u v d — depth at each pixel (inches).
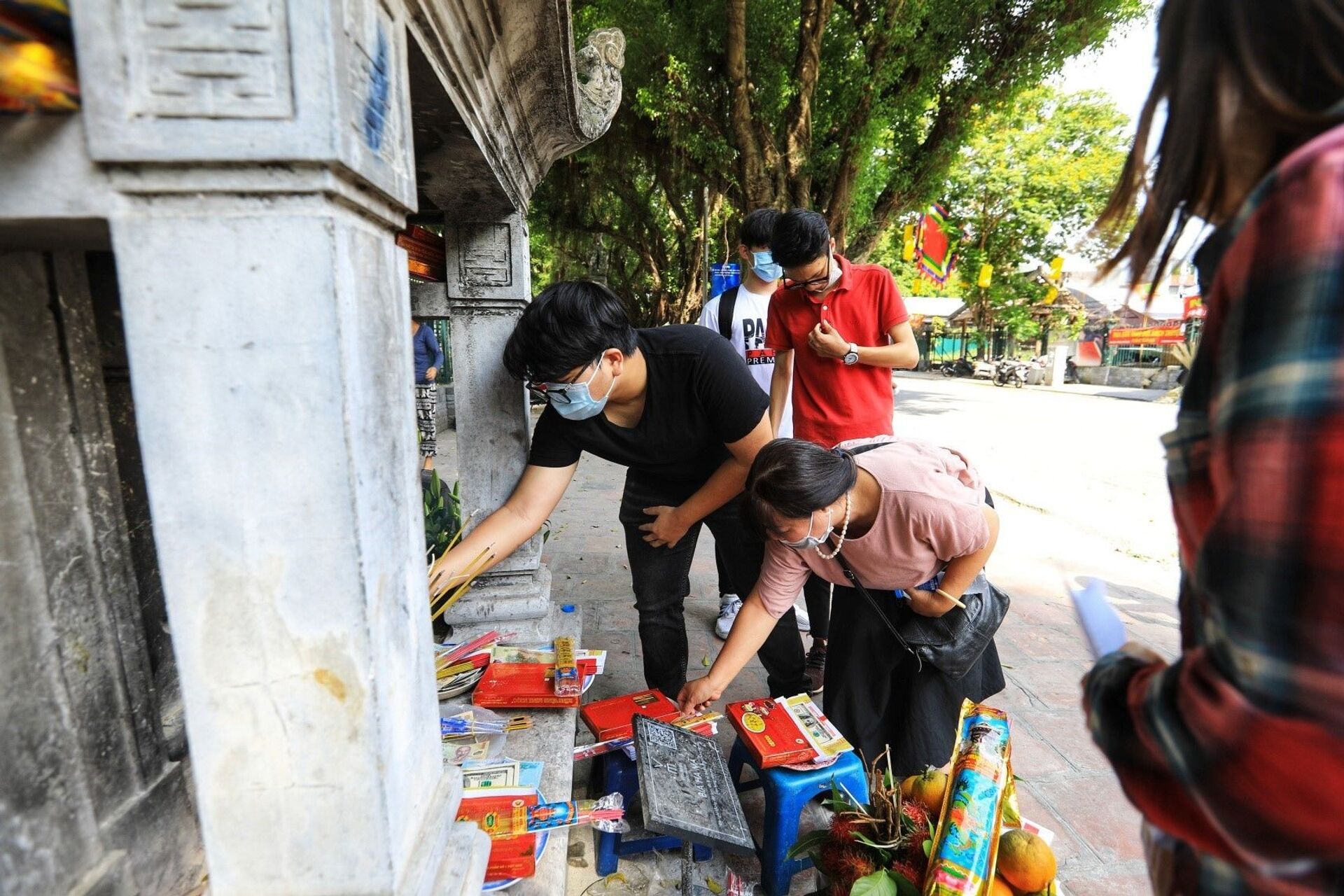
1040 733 100.3
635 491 86.7
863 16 300.2
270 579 32.4
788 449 61.0
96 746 39.6
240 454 31.3
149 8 27.3
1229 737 18.2
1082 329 886.4
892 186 341.1
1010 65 302.2
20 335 34.8
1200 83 23.3
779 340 112.5
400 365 38.0
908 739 75.2
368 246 34.0
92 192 29.1
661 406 75.4
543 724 75.0
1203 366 23.3
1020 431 407.8
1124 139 710.5
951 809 55.0
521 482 79.0
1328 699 16.3
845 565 70.4
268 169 29.0
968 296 885.2
